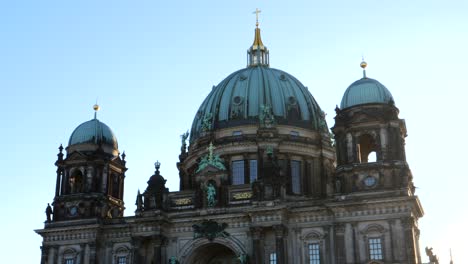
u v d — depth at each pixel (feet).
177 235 403.13
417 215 381.19
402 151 375.86
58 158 447.42
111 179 456.04
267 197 383.65
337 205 367.66
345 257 361.71
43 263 420.77
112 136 463.42
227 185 406.21
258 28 541.34
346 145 382.22
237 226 392.68
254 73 491.31
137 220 399.85
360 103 386.52
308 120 471.21
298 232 380.17
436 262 375.04
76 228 418.31
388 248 353.92
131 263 404.77
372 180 370.12
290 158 447.01
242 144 448.24
